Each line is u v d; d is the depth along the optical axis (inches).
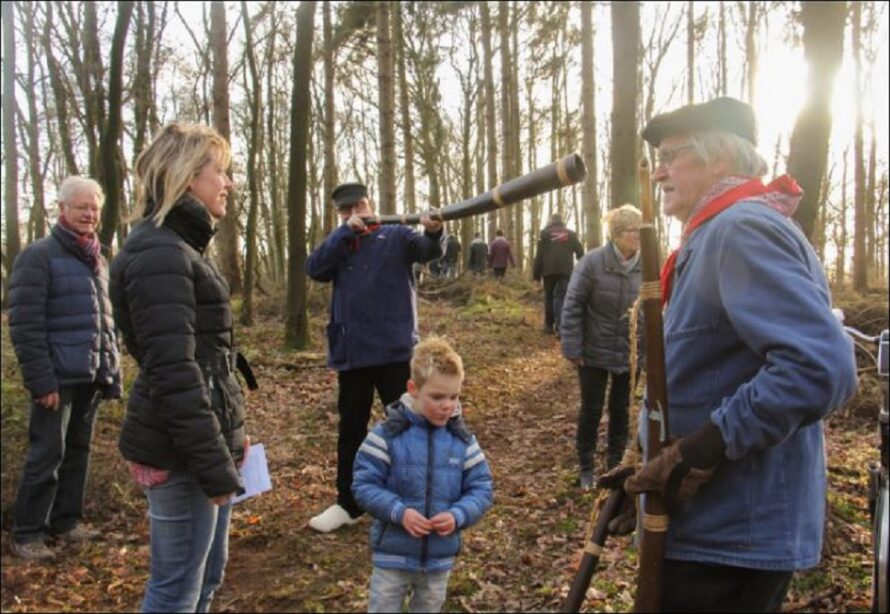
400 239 169.8
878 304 394.9
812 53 160.9
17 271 158.9
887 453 96.7
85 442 172.4
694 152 79.0
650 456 76.8
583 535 169.6
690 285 75.3
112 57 335.0
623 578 147.5
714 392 73.9
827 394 64.7
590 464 200.4
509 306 602.9
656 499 73.5
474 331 488.7
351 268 169.3
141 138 586.9
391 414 117.9
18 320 156.6
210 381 101.2
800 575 140.0
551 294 482.3
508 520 181.2
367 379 173.2
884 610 91.0
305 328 386.6
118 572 155.8
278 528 177.3
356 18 606.5
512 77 989.2
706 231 74.8
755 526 72.2
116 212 342.6
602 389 199.2
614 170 315.0
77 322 164.1
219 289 102.4
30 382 156.6
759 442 66.9
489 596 143.3
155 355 93.0
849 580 138.5
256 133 468.8
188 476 98.9
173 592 100.2
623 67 310.8
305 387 316.8
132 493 194.9
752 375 72.6
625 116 311.7
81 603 143.6
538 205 1255.5
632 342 89.8
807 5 160.2
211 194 103.3
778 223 70.9
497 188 122.3
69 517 170.6
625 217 192.7
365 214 172.7
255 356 362.3
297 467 225.5
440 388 114.0
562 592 142.8
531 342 458.6
